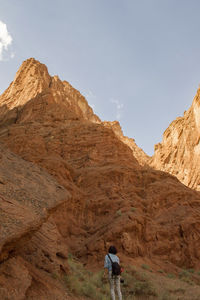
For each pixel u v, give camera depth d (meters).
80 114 61.25
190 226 18.98
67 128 36.62
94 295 6.79
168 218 20.77
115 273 5.48
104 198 21.66
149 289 8.43
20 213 4.23
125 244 14.45
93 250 13.73
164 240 17.59
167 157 65.44
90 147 33.44
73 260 12.10
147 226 18.02
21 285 4.38
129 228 15.59
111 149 34.03
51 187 6.40
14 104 61.44
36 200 5.06
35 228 4.38
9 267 4.54
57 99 54.00
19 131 34.06
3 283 4.04
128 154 35.94
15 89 68.56
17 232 3.78
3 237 3.49
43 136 34.44
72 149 32.84
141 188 24.81
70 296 5.76
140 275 10.24
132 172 27.03
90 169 26.98
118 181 25.12
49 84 72.88
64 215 18.39
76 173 25.83
